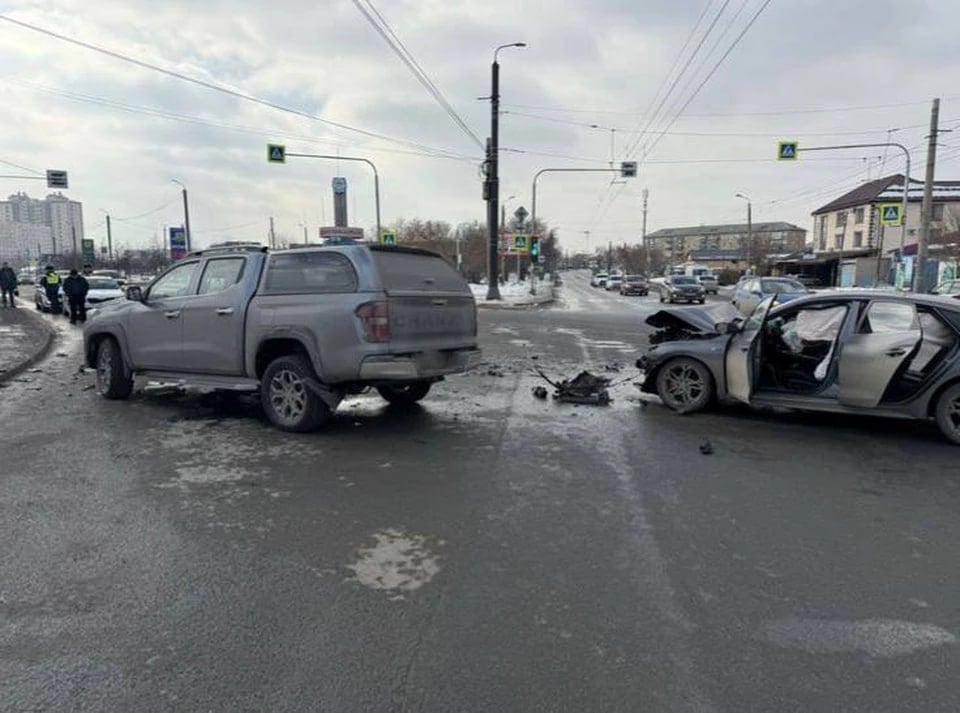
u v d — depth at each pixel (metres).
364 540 4.21
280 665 2.89
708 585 3.64
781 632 3.18
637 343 16.00
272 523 4.48
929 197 27.14
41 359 13.02
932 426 7.32
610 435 6.90
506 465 5.81
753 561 3.94
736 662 2.93
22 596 3.47
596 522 4.52
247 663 2.90
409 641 3.08
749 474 5.59
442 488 5.20
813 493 5.12
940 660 2.96
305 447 6.38
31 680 2.77
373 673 2.84
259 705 2.62
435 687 2.75
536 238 41.53
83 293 21.67
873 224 68.62
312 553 4.02
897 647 3.06
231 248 7.90
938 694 2.72
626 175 32.34
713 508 4.79
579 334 18.36
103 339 8.80
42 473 5.52
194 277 7.92
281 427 7.04
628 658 2.96
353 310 6.50
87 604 3.39
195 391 9.45
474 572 3.78
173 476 5.46
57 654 2.96
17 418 7.62
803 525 4.49
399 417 7.71
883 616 3.33
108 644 3.04
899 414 6.77
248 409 8.14
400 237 74.00
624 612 3.35
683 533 4.35
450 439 6.70
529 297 40.69
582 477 5.49
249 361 7.25
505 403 8.57
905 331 6.74
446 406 8.36
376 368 6.46
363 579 3.69
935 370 6.59
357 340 6.49
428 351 7.00
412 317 6.81
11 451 6.20
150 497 4.96
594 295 52.06
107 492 5.06
